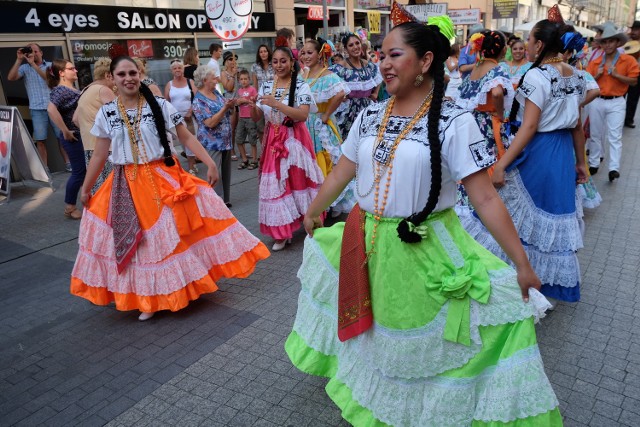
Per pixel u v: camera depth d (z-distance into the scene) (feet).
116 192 11.55
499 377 6.41
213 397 9.39
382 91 24.17
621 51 22.72
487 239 12.10
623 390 9.02
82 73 20.79
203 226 12.51
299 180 16.26
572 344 10.44
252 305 12.76
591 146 23.24
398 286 6.73
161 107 11.79
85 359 10.84
